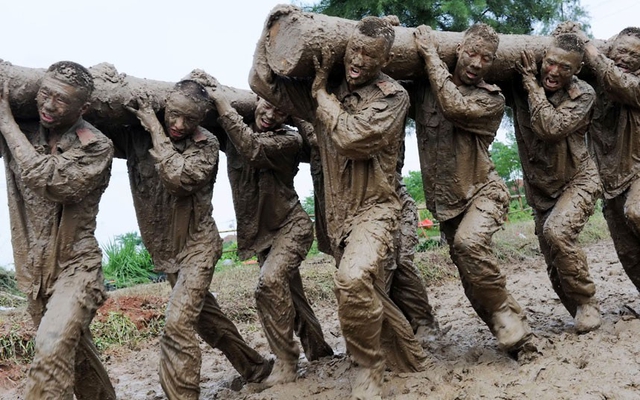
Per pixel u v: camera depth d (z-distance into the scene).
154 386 6.57
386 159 4.79
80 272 4.58
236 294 10.18
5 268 11.40
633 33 6.11
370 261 4.49
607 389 4.43
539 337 5.56
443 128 5.38
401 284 6.27
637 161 6.16
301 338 6.38
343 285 4.42
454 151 5.35
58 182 4.38
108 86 4.99
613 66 5.89
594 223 15.85
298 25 4.64
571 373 4.74
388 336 4.92
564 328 6.17
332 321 8.91
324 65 4.69
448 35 5.46
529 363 5.03
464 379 4.86
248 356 5.94
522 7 12.56
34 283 4.57
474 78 5.25
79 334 4.43
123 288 11.39
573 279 5.78
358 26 4.62
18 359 7.35
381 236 4.64
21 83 4.55
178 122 5.01
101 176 4.66
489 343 6.06
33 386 4.18
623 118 6.12
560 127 5.50
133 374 7.11
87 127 4.69
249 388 5.62
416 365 5.03
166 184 4.94
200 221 5.30
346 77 4.75
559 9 12.59
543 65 5.67
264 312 5.74
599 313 5.88
